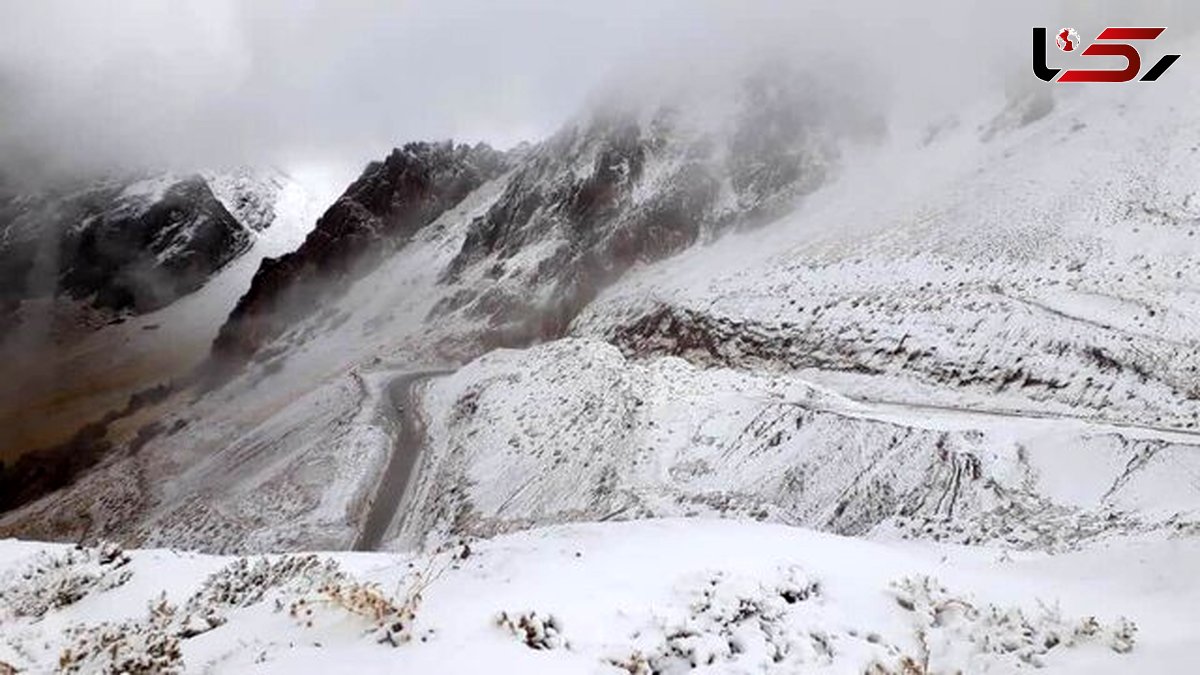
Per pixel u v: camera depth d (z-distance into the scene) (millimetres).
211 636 10508
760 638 9523
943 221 73250
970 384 51906
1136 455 33969
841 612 10484
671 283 87750
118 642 9953
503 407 64500
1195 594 11484
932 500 36375
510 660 8250
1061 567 13789
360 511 58281
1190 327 47406
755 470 43469
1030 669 9336
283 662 8203
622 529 13680
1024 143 81250
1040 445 36969
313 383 106375
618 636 9234
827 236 81938
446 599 9867
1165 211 59969
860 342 61094
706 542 12711
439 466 61156
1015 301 56281
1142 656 9367
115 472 96562
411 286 136375
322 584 11891
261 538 58594
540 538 13352
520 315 100125
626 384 57719
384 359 104062
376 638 8648
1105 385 46125
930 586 11352
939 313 59000
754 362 66562
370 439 68688
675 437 48531
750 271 80688
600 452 50938
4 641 13656
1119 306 51750
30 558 18672
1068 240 61500
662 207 102938
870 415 45281
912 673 9148
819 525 38375
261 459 77188
